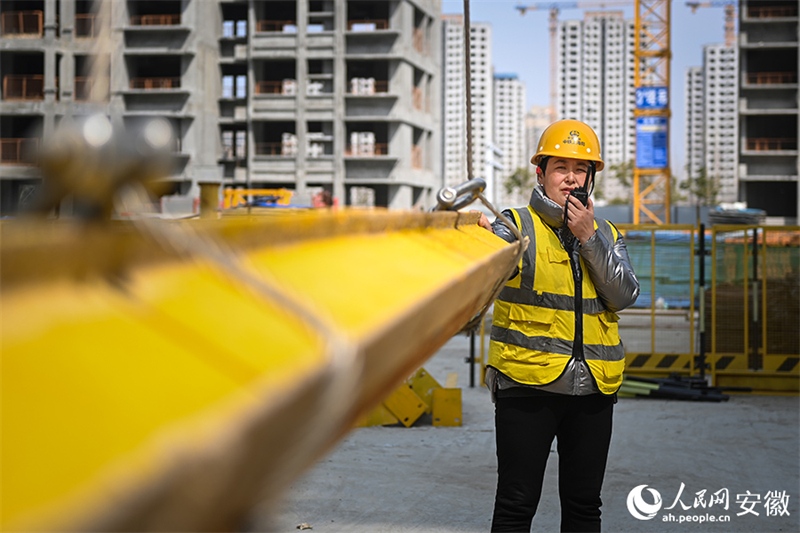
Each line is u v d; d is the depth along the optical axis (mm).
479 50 185875
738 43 70500
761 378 10977
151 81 65000
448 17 170500
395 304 1216
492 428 8492
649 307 16031
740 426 8734
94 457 592
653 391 10445
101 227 755
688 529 5316
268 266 1103
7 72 57688
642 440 8016
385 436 8078
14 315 674
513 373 3557
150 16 65625
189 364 769
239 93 69062
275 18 68812
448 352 15578
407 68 67250
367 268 1399
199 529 703
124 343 740
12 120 56656
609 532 5246
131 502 536
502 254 2658
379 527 5289
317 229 1400
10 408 612
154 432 634
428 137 74500
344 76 66000
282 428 772
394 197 66312
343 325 998
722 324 11305
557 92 195375
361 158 65875
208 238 987
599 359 3594
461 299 1876
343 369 896
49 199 680
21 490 547
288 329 931
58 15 55719
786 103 70188
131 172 672
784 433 8383
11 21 55969
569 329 3582
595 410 3637
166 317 821
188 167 64000
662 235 16109
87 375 679
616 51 194750
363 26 67438
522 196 143750
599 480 3646
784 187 72375
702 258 11109
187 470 586
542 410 3590
